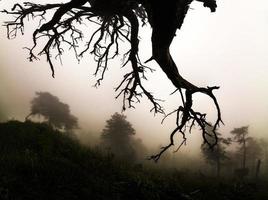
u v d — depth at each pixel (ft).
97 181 35.47
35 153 41.65
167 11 30.22
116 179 38.78
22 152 41.98
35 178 31.81
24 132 51.65
